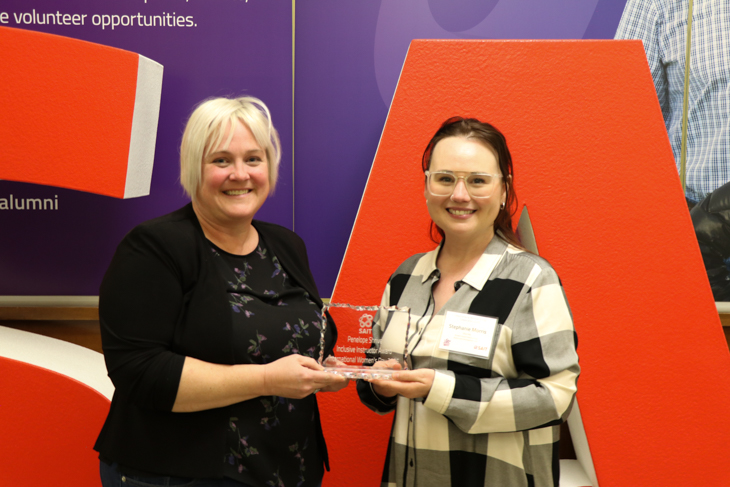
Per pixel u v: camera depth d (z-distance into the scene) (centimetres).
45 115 162
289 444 111
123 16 202
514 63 158
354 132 208
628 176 158
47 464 169
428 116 161
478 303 112
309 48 205
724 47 202
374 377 104
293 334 112
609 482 158
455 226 114
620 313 158
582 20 203
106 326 102
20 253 211
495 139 115
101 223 211
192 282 105
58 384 167
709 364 157
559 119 158
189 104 206
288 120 207
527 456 110
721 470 158
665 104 207
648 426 158
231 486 103
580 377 158
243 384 99
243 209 111
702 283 157
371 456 165
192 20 203
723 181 207
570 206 158
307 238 213
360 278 166
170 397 98
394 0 202
